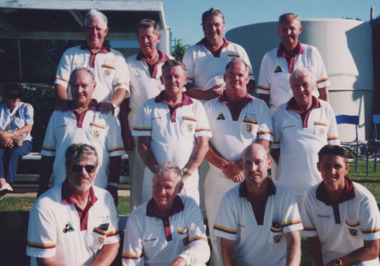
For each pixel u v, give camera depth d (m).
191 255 2.48
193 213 2.64
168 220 2.59
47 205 2.40
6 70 7.84
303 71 3.23
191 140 3.11
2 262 3.43
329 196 2.81
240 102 3.30
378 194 5.73
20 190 6.07
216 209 3.35
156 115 3.11
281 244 2.71
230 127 3.27
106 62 3.42
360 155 10.45
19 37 7.79
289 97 3.73
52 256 2.40
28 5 5.96
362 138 11.81
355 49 11.54
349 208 2.76
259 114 3.29
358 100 11.68
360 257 2.69
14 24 7.40
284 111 3.39
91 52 3.43
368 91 11.88
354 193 2.74
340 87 11.35
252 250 2.74
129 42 7.69
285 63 3.77
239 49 3.96
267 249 2.72
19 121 4.82
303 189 3.28
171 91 3.07
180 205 2.63
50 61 7.93
